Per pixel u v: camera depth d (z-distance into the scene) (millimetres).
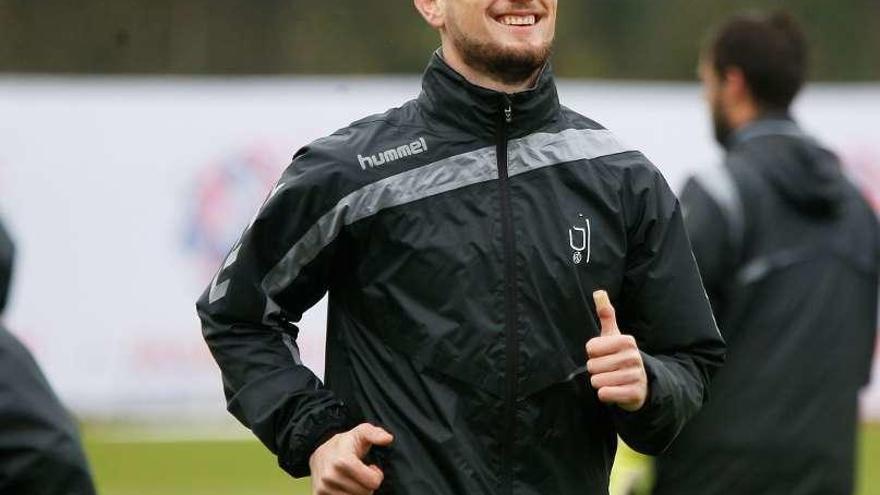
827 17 71750
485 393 10992
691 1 75875
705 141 43969
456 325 11000
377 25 67875
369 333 11250
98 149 42469
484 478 10984
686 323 11469
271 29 65625
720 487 14820
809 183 14891
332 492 10805
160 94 42844
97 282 42156
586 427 11344
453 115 11352
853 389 15195
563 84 46906
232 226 42844
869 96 44000
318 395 11164
